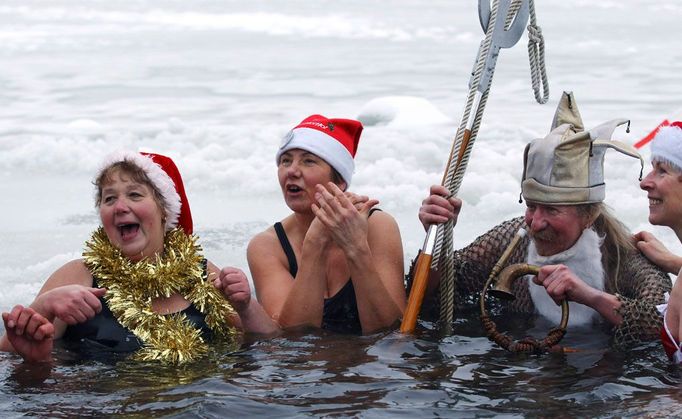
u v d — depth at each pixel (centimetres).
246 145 1020
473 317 573
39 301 488
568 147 522
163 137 1050
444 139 1031
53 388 446
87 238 768
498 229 589
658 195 515
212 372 471
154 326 504
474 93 562
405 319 545
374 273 547
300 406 425
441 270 567
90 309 485
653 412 416
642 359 490
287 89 1289
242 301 520
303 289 550
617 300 512
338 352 505
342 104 1187
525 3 565
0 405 425
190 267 524
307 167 574
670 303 488
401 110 1113
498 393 443
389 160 948
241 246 742
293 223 596
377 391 445
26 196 888
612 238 545
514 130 1048
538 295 566
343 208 542
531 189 530
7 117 1149
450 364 485
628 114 1083
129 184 513
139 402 428
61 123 1121
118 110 1183
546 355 500
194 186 913
